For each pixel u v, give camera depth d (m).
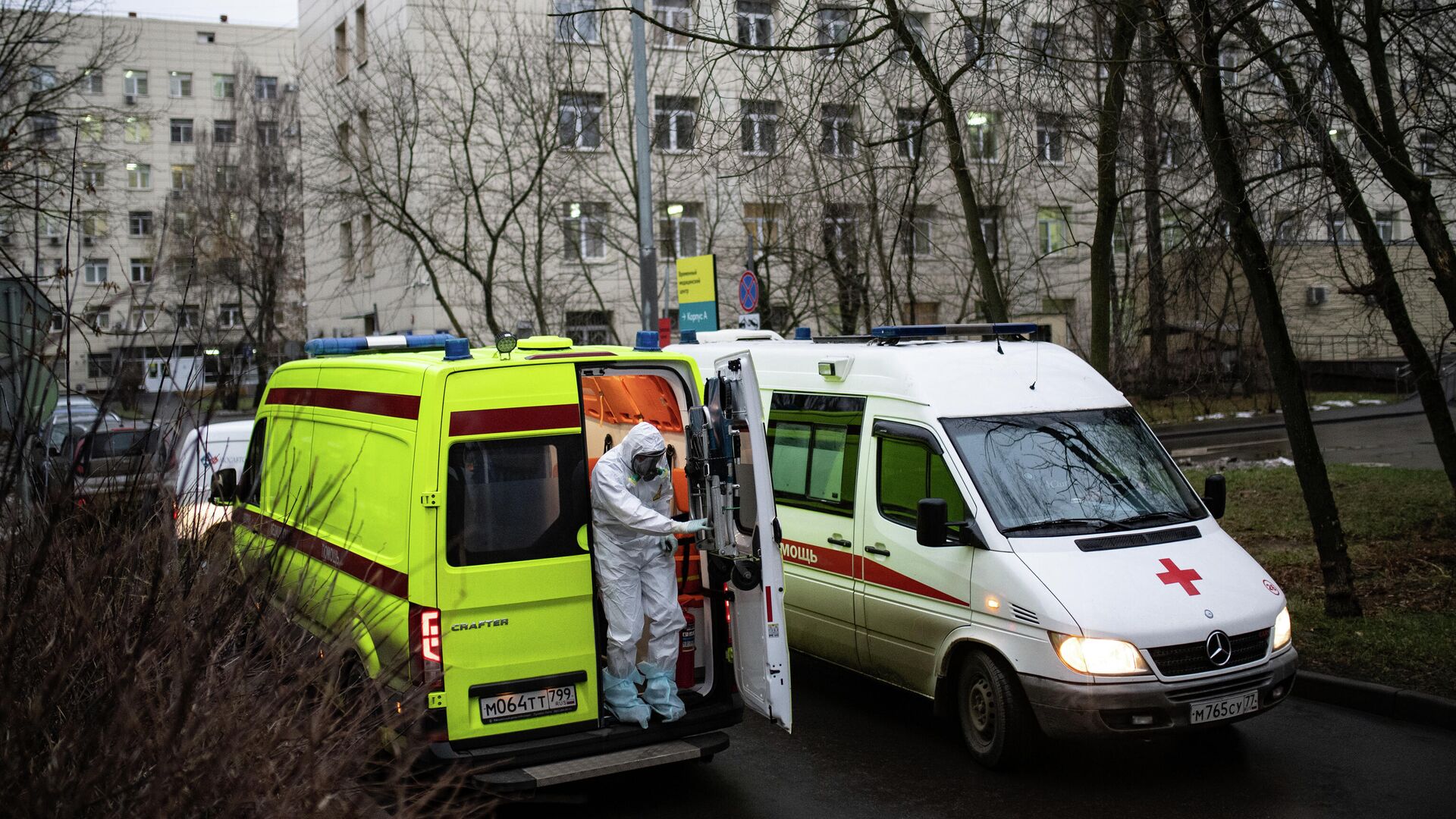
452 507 5.56
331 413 6.97
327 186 26.81
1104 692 6.03
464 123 26.92
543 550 5.71
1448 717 6.98
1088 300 33.06
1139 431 7.64
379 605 5.68
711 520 6.01
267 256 34.41
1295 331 30.45
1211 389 15.07
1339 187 9.16
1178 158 11.83
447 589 5.50
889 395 7.68
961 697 6.86
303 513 4.63
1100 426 7.51
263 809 3.50
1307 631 8.65
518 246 26.31
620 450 5.90
